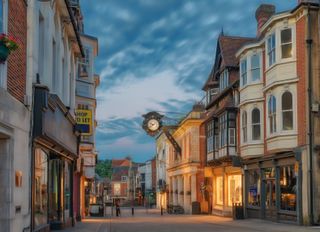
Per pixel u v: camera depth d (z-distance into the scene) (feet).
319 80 76.43
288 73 80.94
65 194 69.21
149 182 315.17
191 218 119.44
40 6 48.75
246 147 96.84
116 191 400.67
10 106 35.06
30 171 42.45
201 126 159.33
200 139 159.02
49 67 50.80
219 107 126.41
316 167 75.05
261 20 113.80
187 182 165.78
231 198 118.42
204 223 93.66
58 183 62.80
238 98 109.91
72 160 74.95
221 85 126.21
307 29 77.41
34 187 43.55
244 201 104.12
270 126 86.17
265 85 89.25
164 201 227.61
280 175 86.12
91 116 84.07
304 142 76.89
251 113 95.81
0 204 35.14
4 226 35.06
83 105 98.99
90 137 104.78
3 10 34.06
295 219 78.89
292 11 79.71
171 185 203.00
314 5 77.20
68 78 69.41
